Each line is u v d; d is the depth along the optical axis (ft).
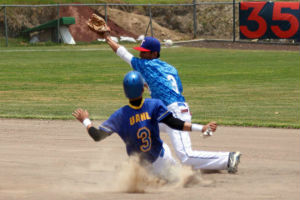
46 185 57.41
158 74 61.93
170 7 496.64
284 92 158.30
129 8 487.20
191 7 493.36
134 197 50.31
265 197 50.11
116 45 64.39
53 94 158.40
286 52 315.17
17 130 100.99
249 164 71.00
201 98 148.87
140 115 53.42
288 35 357.61
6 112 124.47
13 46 386.52
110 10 458.91
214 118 115.34
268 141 89.40
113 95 155.74
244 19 376.48
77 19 440.04
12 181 59.52
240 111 125.39
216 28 472.44
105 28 64.23
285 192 52.75
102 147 84.64
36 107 132.98
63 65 250.78
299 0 463.83
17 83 185.47
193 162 62.28
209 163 62.34
